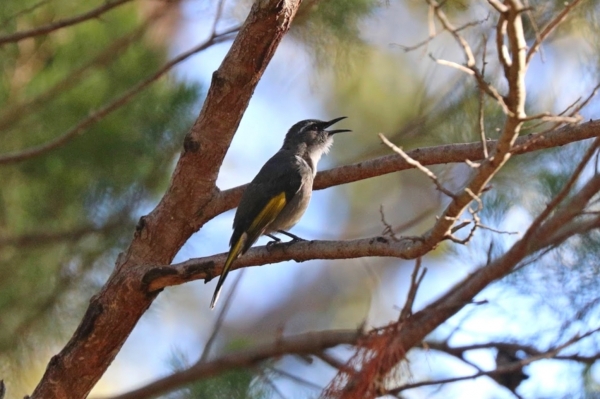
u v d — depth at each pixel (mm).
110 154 12266
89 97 12516
